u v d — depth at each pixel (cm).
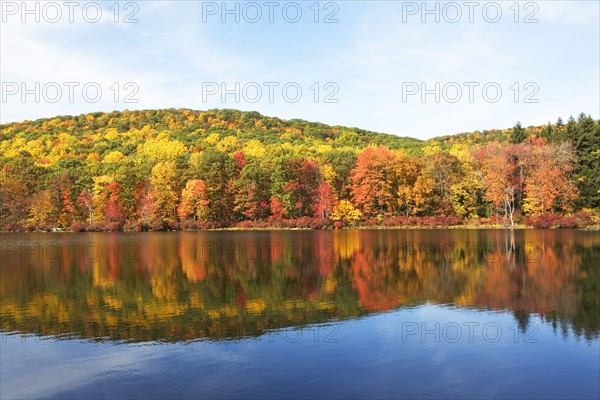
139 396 1018
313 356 1244
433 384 1064
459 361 1202
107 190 7412
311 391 1032
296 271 2636
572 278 2281
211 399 998
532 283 2175
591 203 6419
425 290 2058
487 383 1068
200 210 7225
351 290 2081
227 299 1930
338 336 1413
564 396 1003
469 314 1650
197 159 7994
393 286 2156
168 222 6988
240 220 7500
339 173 7531
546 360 1204
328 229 6650
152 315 1683
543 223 5881
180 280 2381
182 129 14862
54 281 2384
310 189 7438
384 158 7088
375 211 7306
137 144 11744
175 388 1054
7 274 2622
